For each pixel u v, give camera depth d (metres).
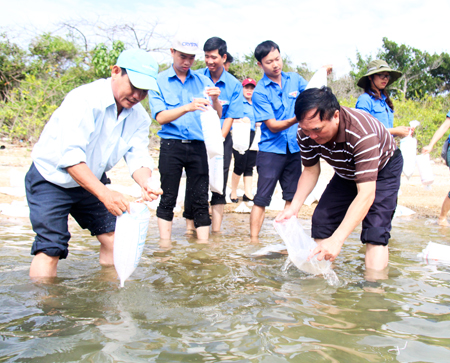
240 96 4.86
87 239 4.28
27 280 2.74
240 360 1.75
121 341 1.91
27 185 2.83
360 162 2.73
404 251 3.85
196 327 2.08
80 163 2.57
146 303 2.41
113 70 2.68
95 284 2.73
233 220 5.70
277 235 4.67
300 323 2.15
